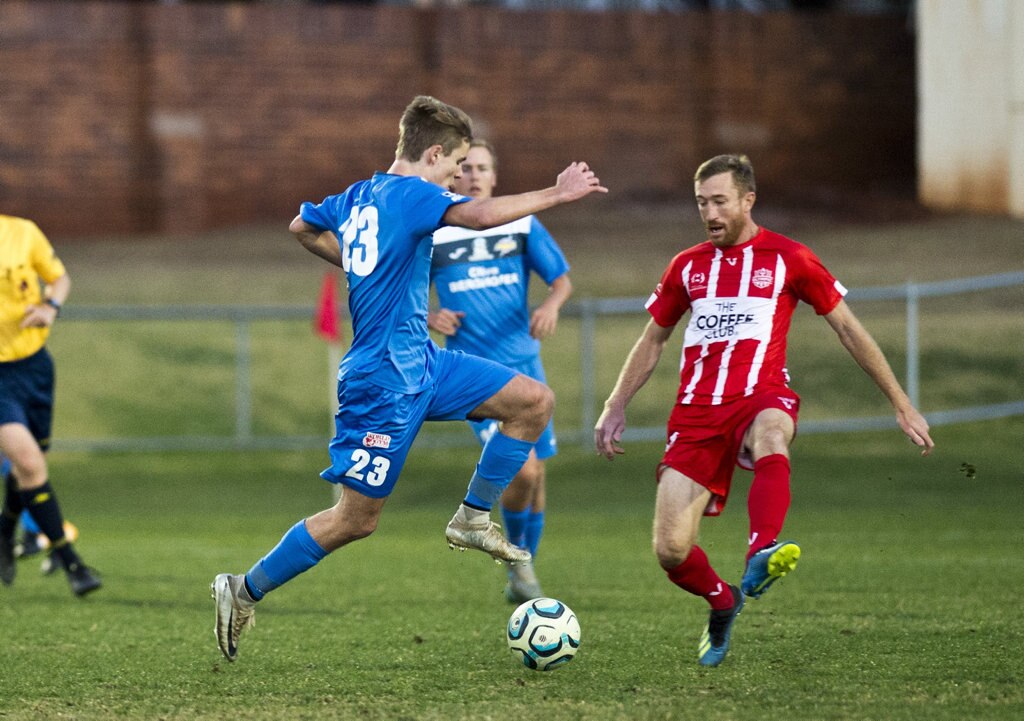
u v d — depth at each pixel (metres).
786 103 85.38
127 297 62.62
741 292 16.78
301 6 80.81
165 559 29.00
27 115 77.25
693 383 16.92
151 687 16.11
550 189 15.12
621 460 43.66
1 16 76.50
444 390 16.17
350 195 16.44
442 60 81.94
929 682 15.50
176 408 49.53
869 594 22.31
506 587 23.94
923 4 76.62
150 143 78.88
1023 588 22.62
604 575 25.67
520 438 16.34
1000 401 46.25
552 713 14.32
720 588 16.75
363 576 26.02
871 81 85.94
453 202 15.38
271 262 70.12
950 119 75.69
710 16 84.44
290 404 50.06
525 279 23.70
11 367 23.98
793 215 77.25
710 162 16.92
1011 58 71.06
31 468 23.33
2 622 21.33
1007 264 61.72
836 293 16.84
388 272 15.59
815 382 48.94
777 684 15.59
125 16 78.31
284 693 15.66
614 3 90.00
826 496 37.47
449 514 37.25
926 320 55.06
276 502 39.47
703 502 16.72
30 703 15.31
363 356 15.72
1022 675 15.80
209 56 79.44
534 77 83.06
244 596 16.08
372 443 15.73
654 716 14.10
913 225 72.62
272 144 80.62
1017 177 71.88
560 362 53.72
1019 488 37.56
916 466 40.78
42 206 77.69
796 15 85.19
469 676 16.48
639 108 84.19
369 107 81.69
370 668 17.09
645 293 61.22
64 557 23.59
